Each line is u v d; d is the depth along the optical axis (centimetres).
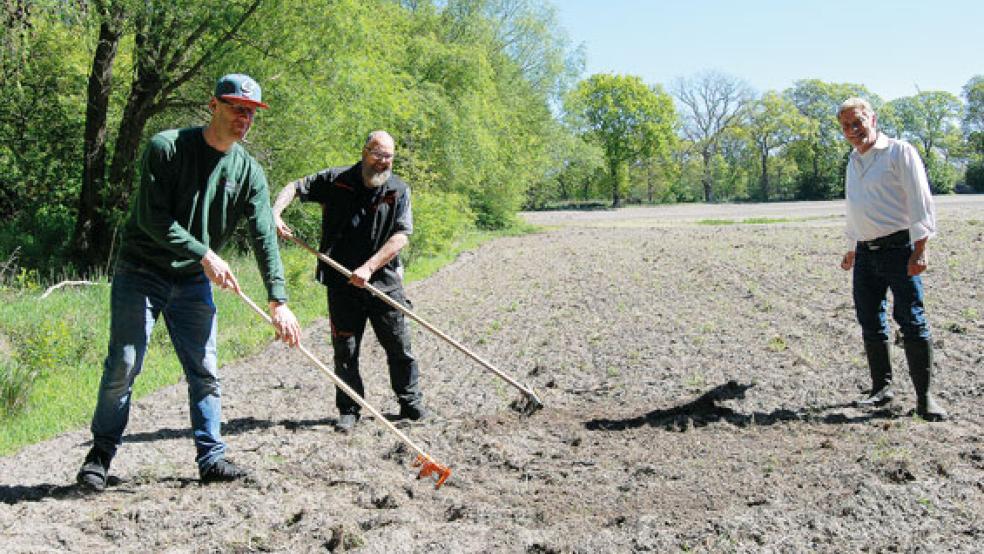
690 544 375
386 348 618
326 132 1755
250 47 1625
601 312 1129
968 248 1670
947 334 836
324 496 455
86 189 1664
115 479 490
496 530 400
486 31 3459
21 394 702
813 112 8931
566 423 602
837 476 457
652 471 484
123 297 454
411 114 2312
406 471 505
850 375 696
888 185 569
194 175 443
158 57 1597
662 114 7894
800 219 3766
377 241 604
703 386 694
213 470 477
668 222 4106
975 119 8969
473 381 760
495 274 1772
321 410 671
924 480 444
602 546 375
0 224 1875
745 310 1070
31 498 464
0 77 1502
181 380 797
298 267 1414
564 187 8656
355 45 1695
